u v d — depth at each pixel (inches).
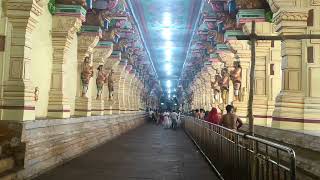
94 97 776.9
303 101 404.2
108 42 759.1
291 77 410.6
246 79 623.5
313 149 296.4
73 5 528.7
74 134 546.0
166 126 1402.6
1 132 361.4
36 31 478.9
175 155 595.8
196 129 767.1
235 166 313.9
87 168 446.6
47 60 525.7
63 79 545.6
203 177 410.0
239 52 618.2
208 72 968.9
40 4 411.2
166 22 968.9
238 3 525.0
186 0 778.8
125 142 803.4
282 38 274.1
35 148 389.1
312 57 406.3
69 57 602.2
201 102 1237.1
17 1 393.1
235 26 613.6
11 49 399.9
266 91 577.9
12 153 357.1
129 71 1152.8
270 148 216.8
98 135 721.0
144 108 1926.7
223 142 385.7
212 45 824.9
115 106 1024.2
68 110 553.3
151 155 585.9
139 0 793.6
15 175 331.6
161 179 390.9
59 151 467.8
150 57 1557.6
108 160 518.0
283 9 404.8
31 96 409.7
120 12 739.4
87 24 647.1
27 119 400.5
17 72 399.2
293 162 169.0
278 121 407.5
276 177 194.4
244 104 616.7
